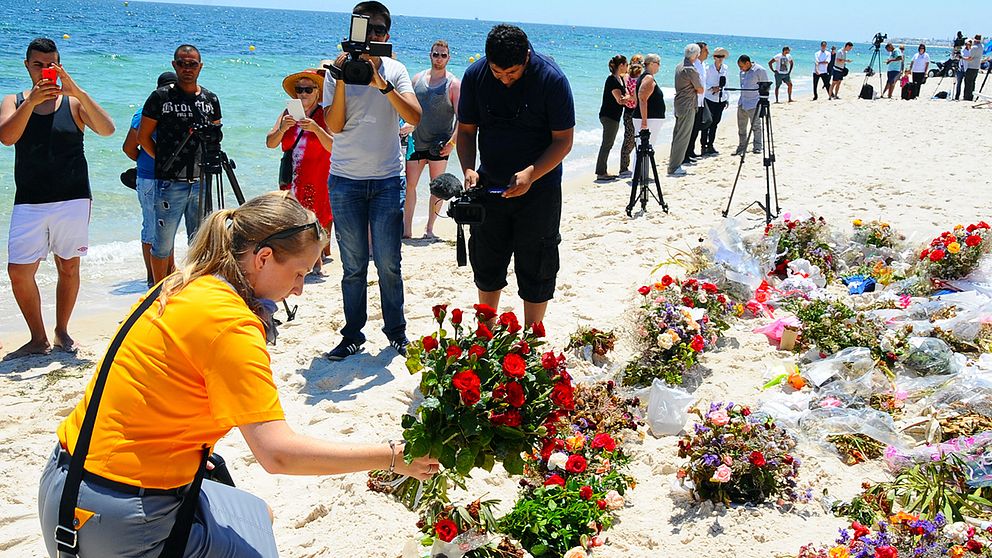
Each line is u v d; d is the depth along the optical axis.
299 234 2.46
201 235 2.48
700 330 5.61
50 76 5.32
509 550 3.56
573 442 4.22
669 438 4.63
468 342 2.90
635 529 3.83
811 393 5.03
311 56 46.22
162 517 2.37
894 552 3.27
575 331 6.12
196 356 2.31
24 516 3.96
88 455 2.31
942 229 9.05
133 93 21.80
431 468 2.67
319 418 4.87
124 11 118.75
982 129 17.27
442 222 10.45
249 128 16.61
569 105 5.00
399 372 5.58
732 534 3.75
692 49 13.14
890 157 13.95
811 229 7.45
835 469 4.28
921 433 4.58
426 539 3.58
